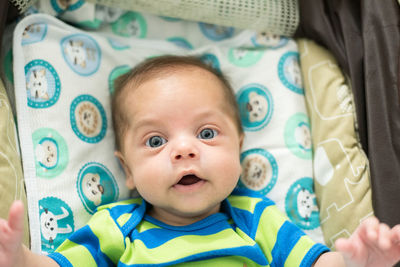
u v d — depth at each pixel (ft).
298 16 4.16
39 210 3.37
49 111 3.62
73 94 3.78
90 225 3.31
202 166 3.20
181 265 3.19
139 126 3.40
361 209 3.56
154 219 3.48
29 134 3.50
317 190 3.92
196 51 4.33
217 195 3.26
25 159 3.43
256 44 4.32
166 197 3.24
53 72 3.71
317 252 3.10
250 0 4.10
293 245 3.23
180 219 3.50
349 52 3.74
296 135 4.04
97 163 3.79
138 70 3.75
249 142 4.09
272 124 4.09
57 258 3.02
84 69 3.92
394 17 3.49
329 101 3.92
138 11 4.15
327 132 3.87
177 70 3.59
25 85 3.58
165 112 3.34
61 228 3.42
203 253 3.17
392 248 2.41
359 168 3.67
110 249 3.26
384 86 3.41
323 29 3.94
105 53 4.09
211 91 3.51
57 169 3.53
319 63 4.08
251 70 4.22
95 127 3.87
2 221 2.42
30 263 2.75
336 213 3.68
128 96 3.56
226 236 3.33
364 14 3.62
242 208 3.62
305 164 3.98
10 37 3.77
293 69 4.20
